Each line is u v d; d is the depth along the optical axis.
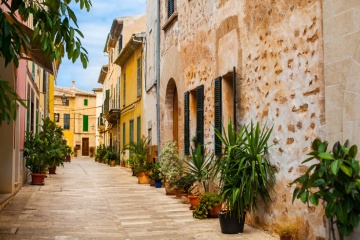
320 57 5.58
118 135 29.22
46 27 4.55
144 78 19.33
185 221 8.12
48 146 17.22
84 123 57.66
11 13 4.28
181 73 12.10
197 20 10.69
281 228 6.02
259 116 7.29
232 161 6.95
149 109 17.88
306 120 5.89
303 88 5.96
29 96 14.91
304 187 4.77
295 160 6.14
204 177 9.38
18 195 11.81
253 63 7.52
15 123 12.05
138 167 16.36
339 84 5.14
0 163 11.02
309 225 5.72
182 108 11.99
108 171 23.78
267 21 7.01
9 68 9.86
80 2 4.73
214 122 9.25
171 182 11.44
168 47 13.73
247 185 6.66
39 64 11.59
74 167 28.38
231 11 8.50
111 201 11.00
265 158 6.95
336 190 4.53
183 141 12.02
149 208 9.80
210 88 9.75
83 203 10.59
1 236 6.74
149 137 17.91
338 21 5.18
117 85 29.53
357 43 4.86
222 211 7.11
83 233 7.08
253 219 7.42
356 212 4.53
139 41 19.44
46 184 15.38
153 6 17.08
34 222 7.97
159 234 7.00
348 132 4.94
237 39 8.20
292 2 6.24
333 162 4.35
